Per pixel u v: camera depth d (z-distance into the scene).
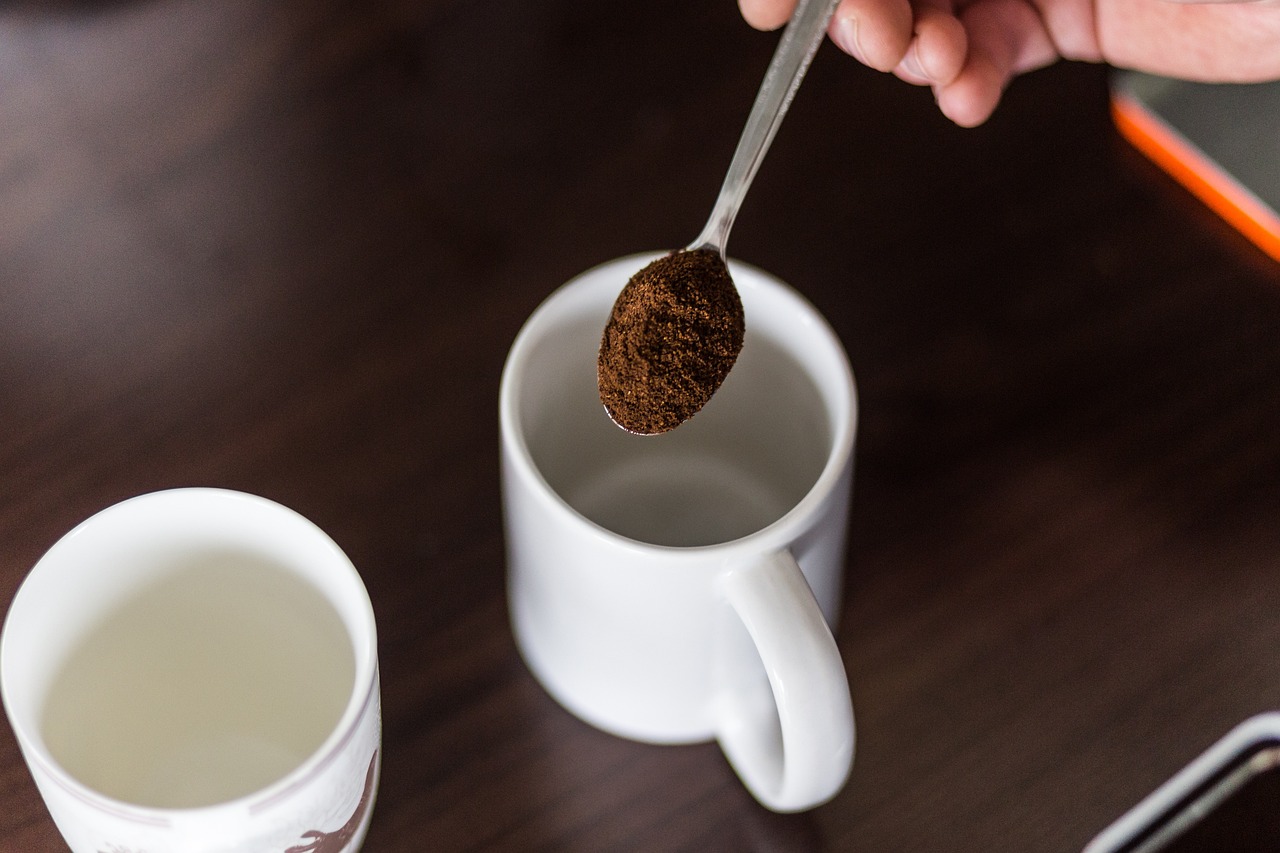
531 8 0.79
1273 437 0.71
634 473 0.69
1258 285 0.74
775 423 0.68
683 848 0.65
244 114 0.76
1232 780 0.66
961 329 0.73
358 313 0.72
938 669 0.68
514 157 0.75
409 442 0.70
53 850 0.63
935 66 0.70
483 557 0.69
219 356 0.71
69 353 0.71
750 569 0.60
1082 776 0.66
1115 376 0.73
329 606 0.61
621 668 0.63
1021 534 0.70
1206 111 0.76
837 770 0.62
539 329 0.64
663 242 0.74
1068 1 0.75
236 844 0.57
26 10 0.77
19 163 0.74
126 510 0.59
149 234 0.73
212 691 0.64
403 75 0.77
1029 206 0.76
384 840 0.64
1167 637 0.68
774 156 0.76
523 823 0.65
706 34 0.79
